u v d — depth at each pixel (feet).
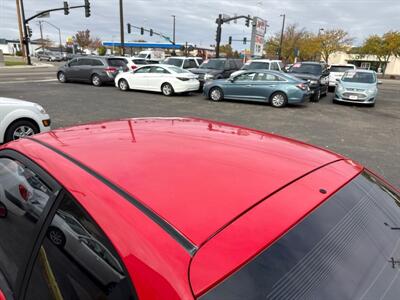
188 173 4.64
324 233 4.02
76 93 46.96
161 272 3.21
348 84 46.16
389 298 3.79
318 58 188.24
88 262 3.91
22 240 5.12
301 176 4.91
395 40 144.25
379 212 5.00
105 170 4.67
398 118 37.17
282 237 3.68
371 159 20.74
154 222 3.67
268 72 42.24
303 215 4.06
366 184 5.45
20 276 4.84
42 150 5.55
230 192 4.24
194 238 3.49
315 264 3.68
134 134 6.29
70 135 6.26
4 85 52.65
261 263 3.37
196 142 5.92
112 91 51.52
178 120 7.93
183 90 48.39
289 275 3.43
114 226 3.71
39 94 44.11
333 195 4.68
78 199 4.21
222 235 3.53
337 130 29.30
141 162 4.93
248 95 43.24
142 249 3.42
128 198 4.04
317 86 47.70
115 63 59.41
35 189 5.08
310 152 6.06
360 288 3.75
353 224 4.45
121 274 3.45
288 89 40.93
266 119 33.24
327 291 3.55
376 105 48.55
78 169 4.75
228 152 5.51
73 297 4.03
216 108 39.04
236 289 3.13
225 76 55.88
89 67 57.77
